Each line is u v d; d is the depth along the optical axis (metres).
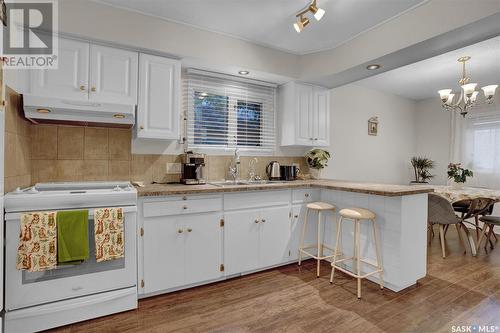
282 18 2.40
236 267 2.49
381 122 4.80
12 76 1.82
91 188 2.23
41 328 1.72
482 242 3.85
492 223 3.32
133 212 1.97
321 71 3.05
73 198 1.79
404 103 5.21
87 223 1.78
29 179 2.17
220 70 2.91
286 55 3.11
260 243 2.62
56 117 1.98
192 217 2.27
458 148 4.86
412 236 2.33
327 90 3.53
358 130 4.48
